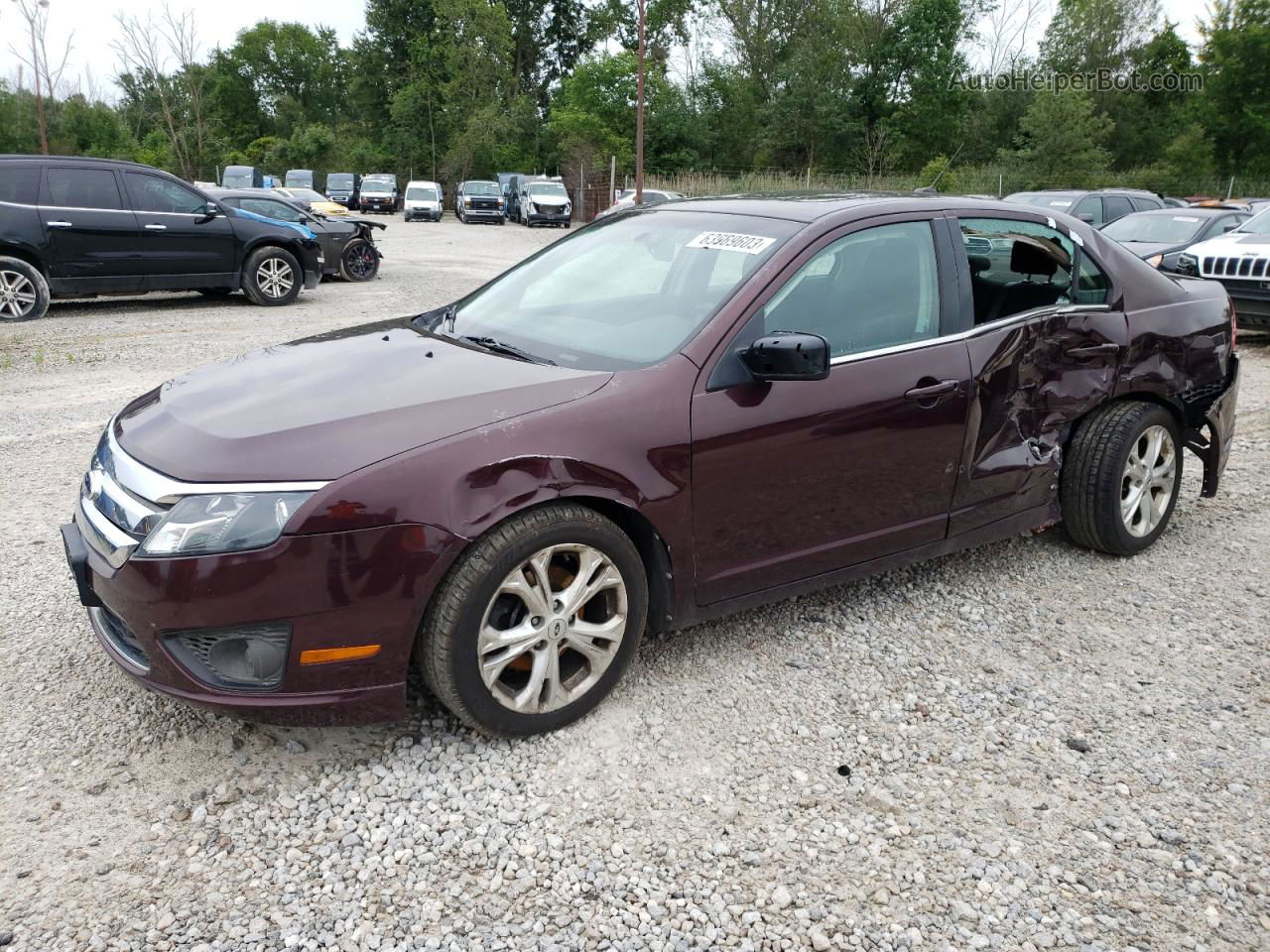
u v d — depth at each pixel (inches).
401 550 100.3
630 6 2172.7
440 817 102.3
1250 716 124.6
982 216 151.1
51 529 180.5
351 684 103.0
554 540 109.0
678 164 1860.2
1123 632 146.6
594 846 98.7
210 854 96.2
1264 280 379.2
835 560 135.9
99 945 84.3
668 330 126.1
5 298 414.9
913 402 135.6
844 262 134.3
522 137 2429.9
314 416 107.7
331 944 85.5
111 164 434.3
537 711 113.9
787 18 2142.0
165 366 327.0
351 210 1840.6
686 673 132.1
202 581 97.0
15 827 98.9
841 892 93.3
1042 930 88.9
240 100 3385.8
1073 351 156.6
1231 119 1852.9
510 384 115.7
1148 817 104.6
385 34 2819.9
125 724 117.5
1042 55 2007.9
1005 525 156.6
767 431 123.0
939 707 125.3
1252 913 91.3
